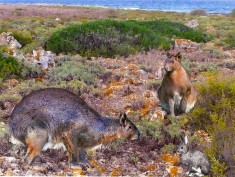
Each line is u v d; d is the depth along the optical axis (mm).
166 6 134875
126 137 7492
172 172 7562
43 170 7270
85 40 19969
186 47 22469
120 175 7469
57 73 13906
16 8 67125
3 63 13898
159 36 23484
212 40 27328
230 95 10258
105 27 21359
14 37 21578
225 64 17547
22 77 13898
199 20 47188
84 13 58125
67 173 7328
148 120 9898
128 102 11023
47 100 7184
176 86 10094
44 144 7121
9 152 7867
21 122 7086
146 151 8484
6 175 7023
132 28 22469
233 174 7301
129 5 136875
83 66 15078
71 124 7152
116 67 16438
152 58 18328
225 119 8773
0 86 12586
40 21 36969
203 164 7367
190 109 10391
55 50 19531
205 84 10859
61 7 80375
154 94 11656
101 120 7406
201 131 9531
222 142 7875
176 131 9039
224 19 49188
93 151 8117
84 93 11781
